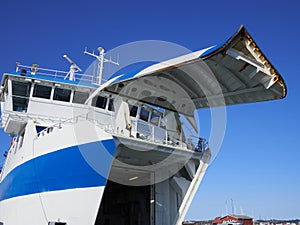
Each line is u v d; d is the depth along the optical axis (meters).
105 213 19.31
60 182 10.58
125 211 18.00
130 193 17.72
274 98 11.06
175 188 14.36
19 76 14.41
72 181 10.47
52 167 10.89
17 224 11.26
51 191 10.61
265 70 9.84
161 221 13.99
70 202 10.32
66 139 11.09
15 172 12.62
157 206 14.14
